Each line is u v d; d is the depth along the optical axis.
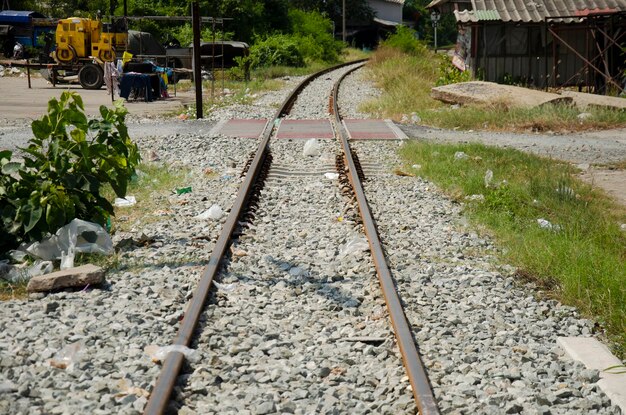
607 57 26.09
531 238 8.32
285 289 6.64
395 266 7.32
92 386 4.55
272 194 10.38
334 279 6.93
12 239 7.58
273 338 5.53
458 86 22.73
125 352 5.10
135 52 34.50
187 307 5.91
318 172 11.95
